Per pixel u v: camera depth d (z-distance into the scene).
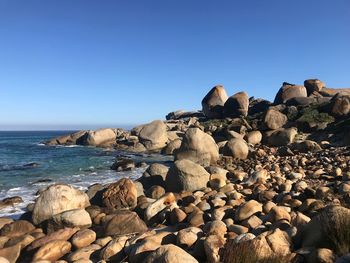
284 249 6.84
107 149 44.34
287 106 39.47
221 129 40.16
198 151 25.17
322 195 11.37
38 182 22.08
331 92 44.25
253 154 27.94
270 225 8.70
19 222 12.18
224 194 13.52
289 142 31.64
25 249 10.16
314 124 33.91
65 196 13.02
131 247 8.59
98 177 23.91
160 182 18.02
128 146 44.03
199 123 45.41
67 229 10.73
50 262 8.74
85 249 9.25
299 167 19.61
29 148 49.50
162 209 12.35
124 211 12.55
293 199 11.17
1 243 10.63
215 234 8.21
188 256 6.88
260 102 46.78
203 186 16.16
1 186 20.92
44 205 12.74
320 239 6.84
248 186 14.93
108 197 14.24
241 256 6.59
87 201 14.05
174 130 45.06
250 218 9.43
